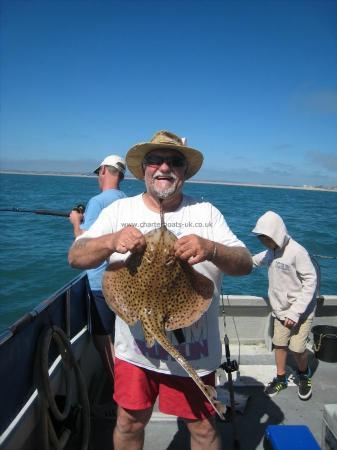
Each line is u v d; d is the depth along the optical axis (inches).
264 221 170.9
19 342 106.3
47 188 2876.5
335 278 529.7
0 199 1627.7
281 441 119.2
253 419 154.2
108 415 146.0
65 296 142.7
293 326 167.0
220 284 101.3
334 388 178.2
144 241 86.3
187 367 77.6
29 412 108.8
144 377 100.0
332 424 104.2
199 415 99.3
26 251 622.8
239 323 218.1
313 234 930.1
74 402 138.9
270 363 197.3
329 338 199.9
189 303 88.5
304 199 3139.8
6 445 94.3
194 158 101.3
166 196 96.7
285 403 165.8
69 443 130.6
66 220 992.2
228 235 101.0
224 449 137.1
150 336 85.2
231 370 140.5
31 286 460.8
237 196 2950.3
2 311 387.9
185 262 87.4
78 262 95.2
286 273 169.2
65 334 133.4
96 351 176.7
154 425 145.0
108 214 105.0
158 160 96.4
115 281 90.7
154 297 87.1
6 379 99.3
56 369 125.3
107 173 169.3
